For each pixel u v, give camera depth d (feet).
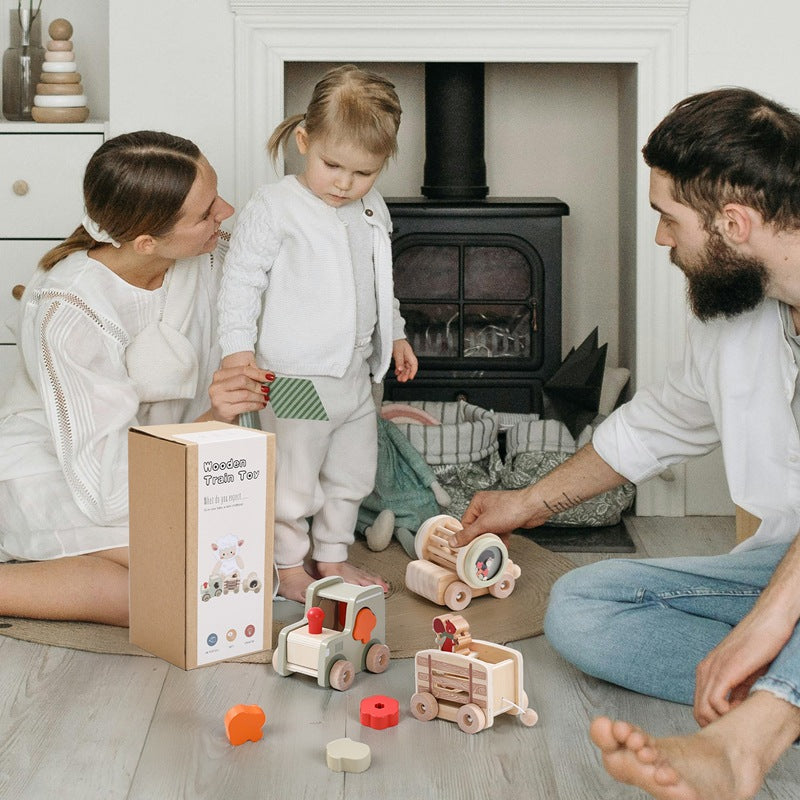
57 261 7.02
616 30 9.07
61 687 5.72
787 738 4.28
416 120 10.82
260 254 7.11
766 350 5.36
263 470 6.03
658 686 5.53
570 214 11.03
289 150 10.39
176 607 5.90
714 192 4.85
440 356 9.93
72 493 6.58
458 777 4.83
